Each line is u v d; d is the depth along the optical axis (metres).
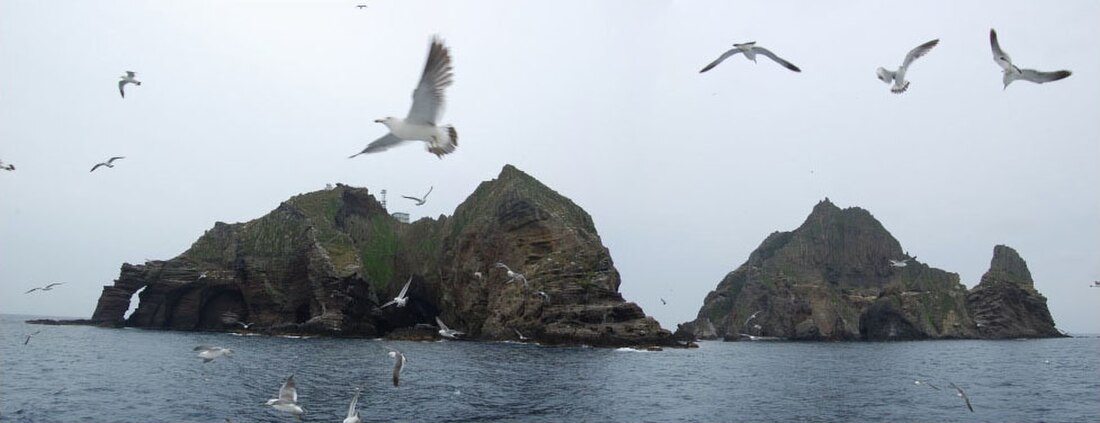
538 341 118.69
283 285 152.00
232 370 60.53
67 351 75.94
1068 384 59.47
